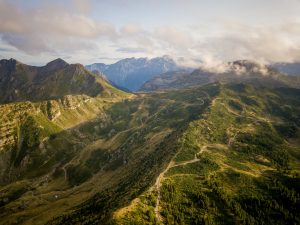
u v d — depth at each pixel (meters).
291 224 199.75
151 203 186.88
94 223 172.62
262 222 196.62
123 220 159.62
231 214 196.50
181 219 178.50
